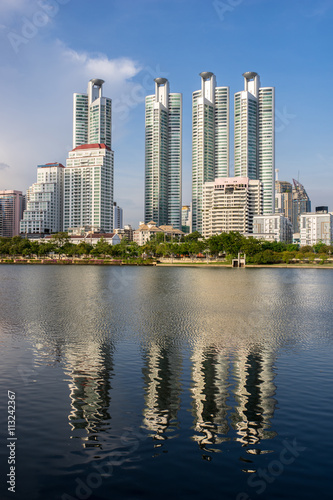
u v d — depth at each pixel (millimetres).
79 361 33625
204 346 38781
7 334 43656
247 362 33594
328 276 143625
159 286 102312
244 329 47344
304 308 65125
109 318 54125
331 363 33344
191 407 24500
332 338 42719
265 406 24594
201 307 65125
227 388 27594
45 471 17984
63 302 70000
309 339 42125
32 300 72438
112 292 87000
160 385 28094
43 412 23719
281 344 39844
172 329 46969
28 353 35969
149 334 44094
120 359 34312
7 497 16141
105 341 40656
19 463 18547
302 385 28141
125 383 28484
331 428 21812
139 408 24344
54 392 26719
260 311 61469
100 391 26938
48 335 43250
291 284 110500
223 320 53250
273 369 31719
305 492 16578
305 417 23109
